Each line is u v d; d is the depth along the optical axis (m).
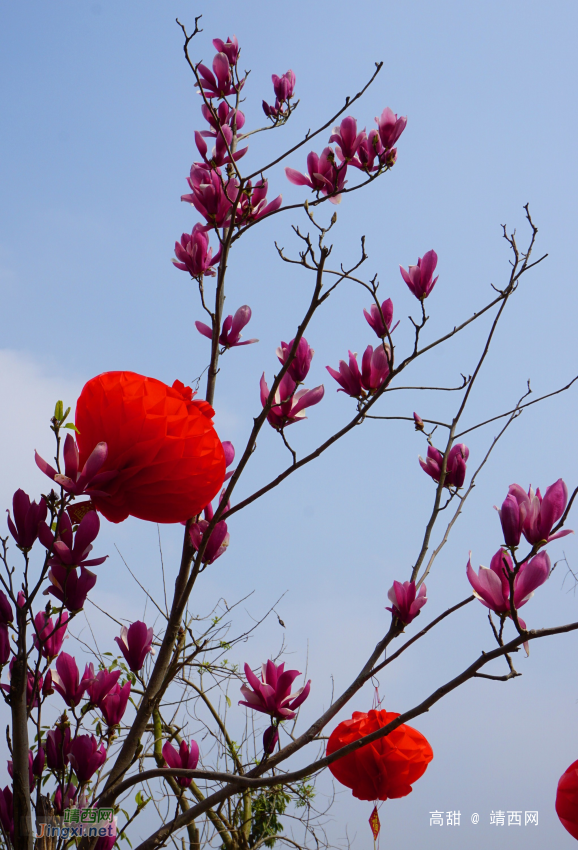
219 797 2.88
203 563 3.00
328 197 3.28
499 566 2.69
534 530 2.68
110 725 2.89
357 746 2.68
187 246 3.27
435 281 3.16
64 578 2.62
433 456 3.38
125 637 2.95
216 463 2.49
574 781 2.74
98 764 2.85
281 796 4.98
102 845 2.81
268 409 2.92
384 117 3.31
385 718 3.02
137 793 3.38
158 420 2.46
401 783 2.97
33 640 2.70
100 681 2.89
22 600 2.66
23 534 2.59
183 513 2.50
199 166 3.34
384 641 2.98
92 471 2.45
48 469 2.49
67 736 2.85
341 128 3.28
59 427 2.56
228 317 3.22
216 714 4.49
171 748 3.04
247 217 3.28
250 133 3.53
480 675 2.65
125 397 2.47
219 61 3.48
